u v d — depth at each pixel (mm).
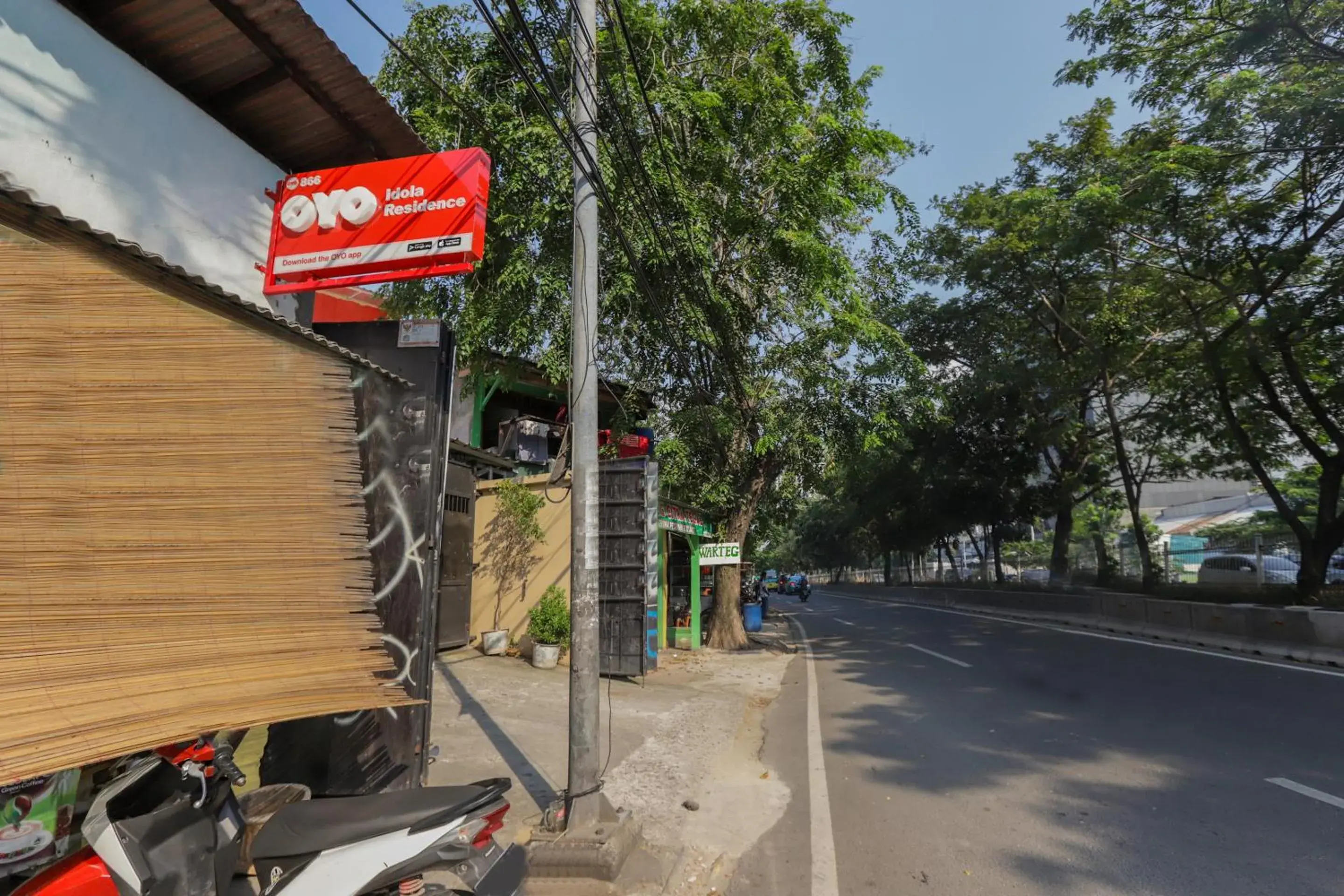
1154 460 27281
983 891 4277
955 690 10414
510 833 5164
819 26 12594
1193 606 15469
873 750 7422
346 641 3830
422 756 4754
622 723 8641
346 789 4719
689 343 12859
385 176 6074
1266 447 19922
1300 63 13562
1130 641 15516
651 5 10805
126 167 5246
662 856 4867
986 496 27578
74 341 2910
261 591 3496
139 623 2975
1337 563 17922
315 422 3957
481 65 10086
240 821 3301
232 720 2996
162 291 3256
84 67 4957
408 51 10164
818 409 14898
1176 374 19516
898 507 31984
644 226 10172
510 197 10008
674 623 17750
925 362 24250
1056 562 27094
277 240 6219
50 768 2377
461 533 12531
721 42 12367
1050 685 10438
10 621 2576
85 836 2805
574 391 5188
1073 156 17953
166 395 3229
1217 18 13750
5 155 4445
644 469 11750
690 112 11203
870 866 4699
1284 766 6238
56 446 2809
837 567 75500
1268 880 4254
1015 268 19828
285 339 3859
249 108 6215
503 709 8664
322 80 5980
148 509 3092
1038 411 23328
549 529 12703
